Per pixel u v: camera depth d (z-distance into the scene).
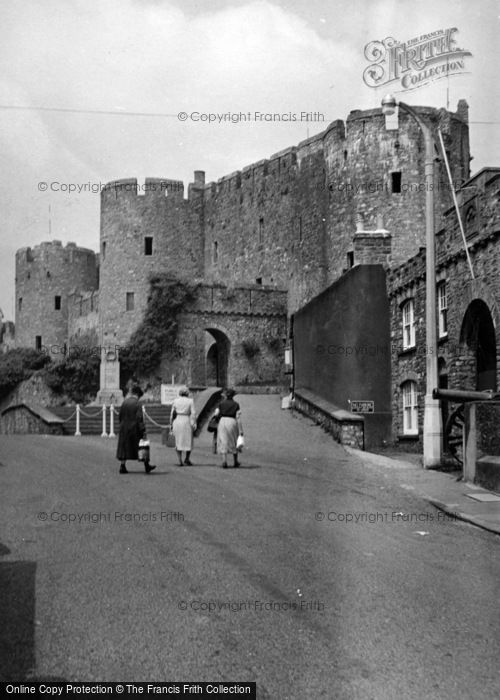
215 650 5.59
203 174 58.78
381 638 5.89
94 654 5.49
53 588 6.88
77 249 71.62
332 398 25.48
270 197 51.47
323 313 26.84
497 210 17.17
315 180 46.75
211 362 52.78
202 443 23.38
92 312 61.44
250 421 25.16
